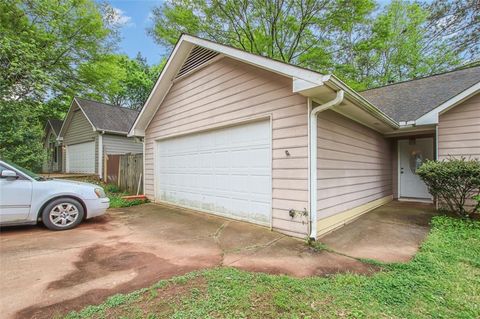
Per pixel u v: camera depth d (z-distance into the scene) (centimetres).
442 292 248
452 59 1430
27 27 1163
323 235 444
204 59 630
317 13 1151
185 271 297
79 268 306
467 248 367
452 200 587
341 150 521
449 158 611
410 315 210
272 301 226
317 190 430
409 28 1588
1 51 712
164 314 207
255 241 414
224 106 580
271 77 477
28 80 773
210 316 204
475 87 543
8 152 713
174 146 768
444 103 587
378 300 233
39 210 466
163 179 816
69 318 206
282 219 455
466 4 1291
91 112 1393
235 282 261
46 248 376
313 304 224
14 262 323
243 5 1149
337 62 1393
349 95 403
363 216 598
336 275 285
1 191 433
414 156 837
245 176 535
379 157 766
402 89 908
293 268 309
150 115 850
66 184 502
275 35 1253
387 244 400
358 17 1145
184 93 712
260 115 496
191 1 1140
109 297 238
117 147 1395
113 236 444
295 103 437
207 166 639
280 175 460
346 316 208
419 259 328
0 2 1106
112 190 1007
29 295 243
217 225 521
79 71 1445
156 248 381
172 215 629
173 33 1215
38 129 814
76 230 481
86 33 1355
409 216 594
